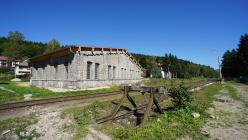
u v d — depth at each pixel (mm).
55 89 23844
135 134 7211
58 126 8047
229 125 9125
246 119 10266
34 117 9227
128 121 9750
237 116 10859
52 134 7246
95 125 8445
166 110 11383
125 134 7234
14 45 79500
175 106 11484
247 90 27266
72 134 7266
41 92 19625
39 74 30172
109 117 9594
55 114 9844
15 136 6930
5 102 13523
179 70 83188
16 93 18156
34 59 30688
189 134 7688
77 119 9031
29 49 112312
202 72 121125
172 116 9938
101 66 26922
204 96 18156
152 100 10117
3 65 95875
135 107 11695
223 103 15164
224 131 8250
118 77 32125
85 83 23422
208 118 10219
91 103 13078
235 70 73562
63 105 12547
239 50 70125
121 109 11891
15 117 9258
